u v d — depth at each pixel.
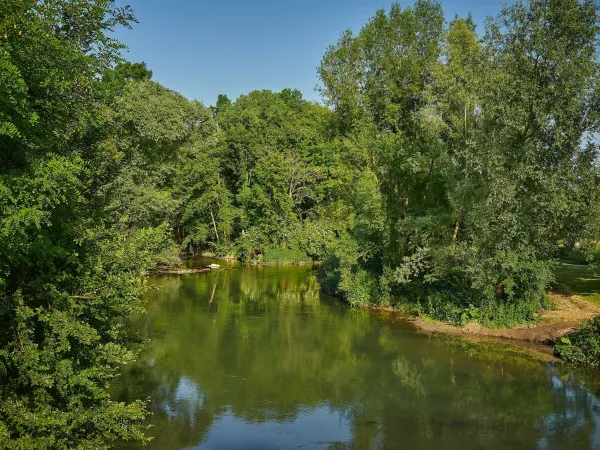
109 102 12.70
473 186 22.86
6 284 8.70
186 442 12.54
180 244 59.53
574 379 17.31
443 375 17.78
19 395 9.30
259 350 20.61
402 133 28.36
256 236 55.97
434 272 24.86
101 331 11.90
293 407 14.91
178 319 25.89
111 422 10.20
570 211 21.86
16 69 7.20
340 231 33.88
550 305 24.44
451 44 26.34
